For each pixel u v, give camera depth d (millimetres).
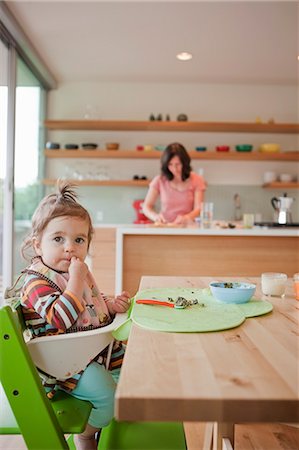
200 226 2830
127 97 4926
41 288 1050
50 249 1135
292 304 1123
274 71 4492
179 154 3273
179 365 637
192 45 3787
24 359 835
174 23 3342
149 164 4918
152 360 658
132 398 528
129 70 4496
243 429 1688
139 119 4926
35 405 837
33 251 1226
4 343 833
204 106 4938
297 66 4332
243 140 4938
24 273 1146
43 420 839
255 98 4945
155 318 917
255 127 4707
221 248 2689
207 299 1158
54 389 1048
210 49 3871
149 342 752
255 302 1118
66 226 1139
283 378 590
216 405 525
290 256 2695
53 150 4625
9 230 3482
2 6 3002
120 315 1159
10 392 838
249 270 2689
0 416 1033
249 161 4938
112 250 2973
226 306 1058
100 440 1022
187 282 1497
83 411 985
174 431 985
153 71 4520
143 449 911
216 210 4922
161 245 2693
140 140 4926
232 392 543
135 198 4898
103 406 1011
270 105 4949
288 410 522
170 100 4934
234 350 711
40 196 4711
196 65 4320
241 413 523
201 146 4922
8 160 3490
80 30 3482
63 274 1127
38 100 4566
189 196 3373
